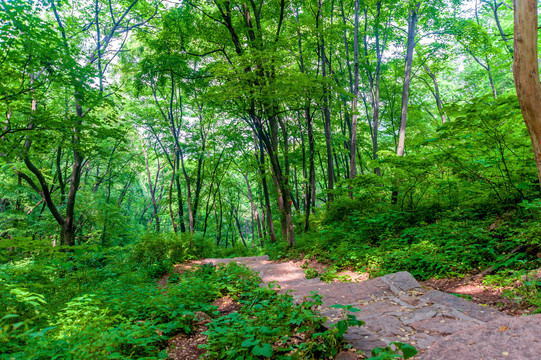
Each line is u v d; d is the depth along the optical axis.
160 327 3.78
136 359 3.15
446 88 22.05
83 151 11.16
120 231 18.03
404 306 3.81
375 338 2.91
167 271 10.38
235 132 16.59
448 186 8.08
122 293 5.72
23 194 15.08
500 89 19.02
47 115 8.50
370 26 14.83
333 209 11.00
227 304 5.46
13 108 9.56
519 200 6.20
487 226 5.87
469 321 3.16
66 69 9.37
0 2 7.52
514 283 3.91
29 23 8.27
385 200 10.10
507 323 2.52
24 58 8.66
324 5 13.41
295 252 9.80
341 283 5.39
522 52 3.18
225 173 24.08
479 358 2.15
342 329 2.56
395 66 16.20
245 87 8.44
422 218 7.86
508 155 6.32
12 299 3.93
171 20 12.27
